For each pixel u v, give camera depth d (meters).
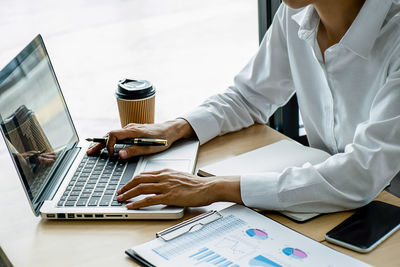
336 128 1.32
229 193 1.06
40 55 1.31
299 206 1.04
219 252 0.90
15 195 1.61
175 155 1.25
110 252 0.95
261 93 1.45
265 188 1.05
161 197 1.05
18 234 1.02
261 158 1.23
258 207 1.05
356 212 1.02
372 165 1.04
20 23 4.41
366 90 1.22
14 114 1.10
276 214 1.05
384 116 1.07
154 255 0.90
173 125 1.32
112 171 1.19
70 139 1.32
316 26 1.26
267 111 1.48
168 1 4.94
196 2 4.91
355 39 1.17
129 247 0.96
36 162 1.12
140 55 3.81
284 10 1.40
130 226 1.02
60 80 3.45
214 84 3.32
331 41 1.26
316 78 1.35
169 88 3.28
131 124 1.32
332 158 1.08
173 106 3.04
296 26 1.36
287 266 0.86
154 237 0.98
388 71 1.16
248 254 0.89
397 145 1.06
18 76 1.17
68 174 1.19
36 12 4.67
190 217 1.04
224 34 4.15
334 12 1.19
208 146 1.34
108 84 3.38
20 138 1.09
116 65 3.65
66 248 0.96
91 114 3.01
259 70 1.45
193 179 1.09
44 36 4.18
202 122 1.34
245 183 1.06
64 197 1.09
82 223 1.04
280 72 1.45
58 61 3.75
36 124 1.18
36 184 1.09
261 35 1.92
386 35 1.15
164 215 1.03
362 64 1.21
